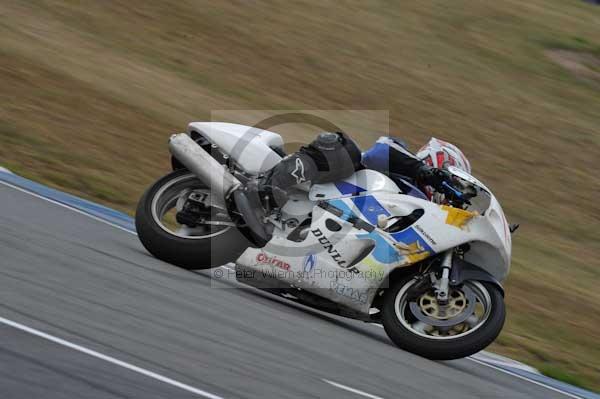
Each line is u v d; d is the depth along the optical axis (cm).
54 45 5803
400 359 2316
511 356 3158
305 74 6719
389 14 8294
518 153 6606
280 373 1802
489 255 2531
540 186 6231
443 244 2458
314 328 2386
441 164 2634
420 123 6512
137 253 2645
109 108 5000
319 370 1920
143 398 1452
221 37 6888
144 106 5259
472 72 7700
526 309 3984
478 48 8231
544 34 9012
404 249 2475
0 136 4056
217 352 1820
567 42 8950
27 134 4203
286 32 7288
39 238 2409
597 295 4609
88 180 3916
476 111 7031
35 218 2736
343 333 2466
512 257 4788
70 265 2195
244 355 1859
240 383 1659
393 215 2517
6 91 4678
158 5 7062
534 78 8031
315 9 7888
